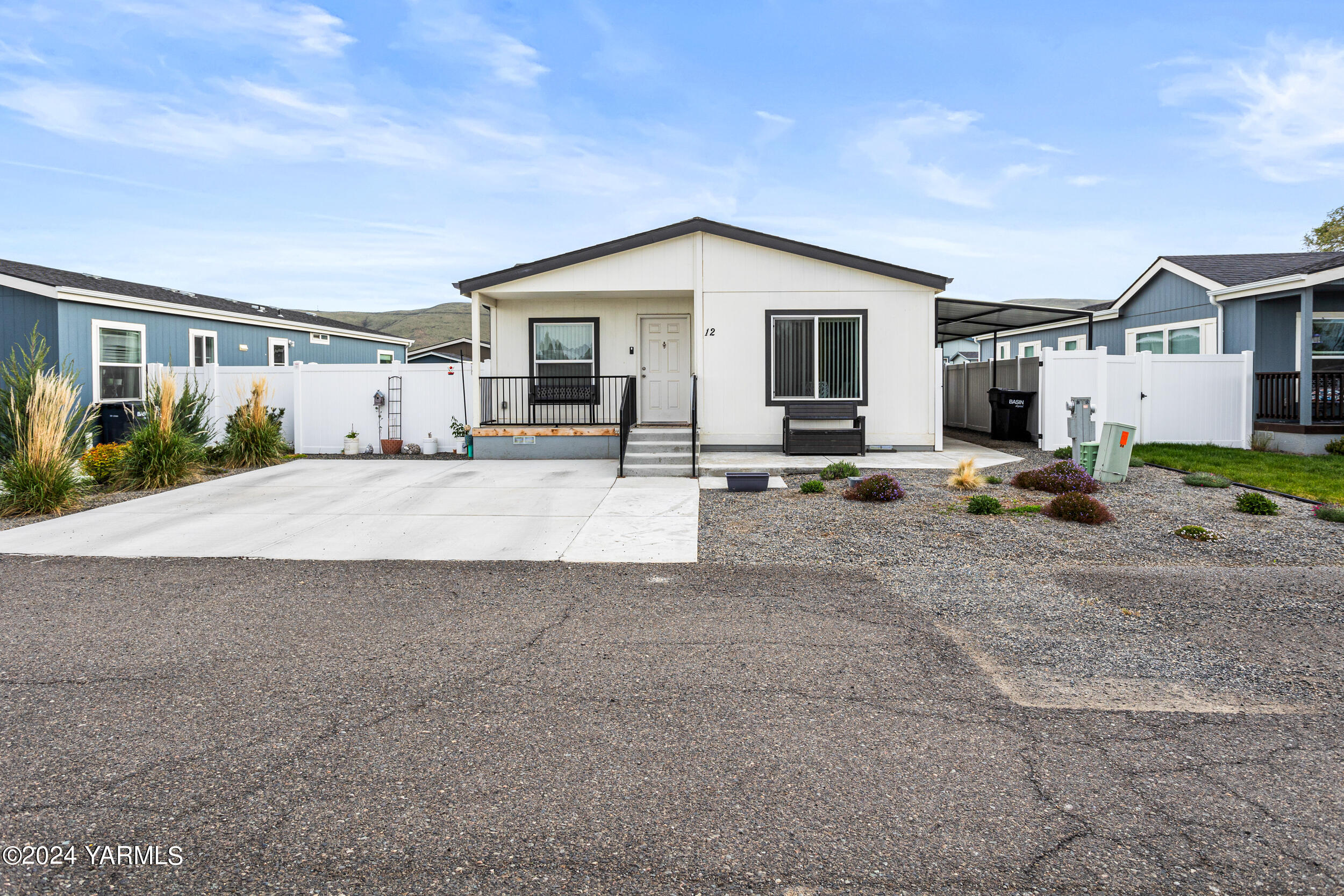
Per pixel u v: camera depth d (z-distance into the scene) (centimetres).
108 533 761
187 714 345
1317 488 903
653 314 1448
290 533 757
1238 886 221
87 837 248
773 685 376
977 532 725
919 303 1319
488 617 492
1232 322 1445
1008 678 385
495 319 1459
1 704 356
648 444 1224
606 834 249
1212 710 346
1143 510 809
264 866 232
